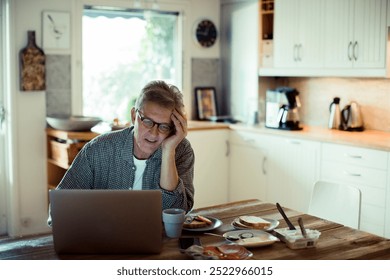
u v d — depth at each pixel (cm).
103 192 174
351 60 407
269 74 482
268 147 450
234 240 196
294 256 182
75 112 462
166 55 523
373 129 436
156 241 179
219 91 548
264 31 498
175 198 215
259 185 462
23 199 445
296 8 449
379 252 189
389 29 382
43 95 443
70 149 405
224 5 532
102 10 476
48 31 439
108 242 178
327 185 271
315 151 407
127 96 501
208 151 482
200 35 529
